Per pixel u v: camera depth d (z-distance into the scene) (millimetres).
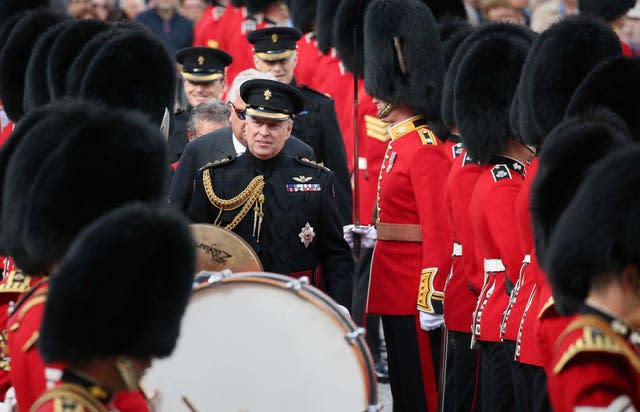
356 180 32750
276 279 21844
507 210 26516
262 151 27438
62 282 16125
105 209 18719
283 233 27453
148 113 27250
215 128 33969
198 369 21500
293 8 51688
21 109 34125
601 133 18438
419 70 32000
